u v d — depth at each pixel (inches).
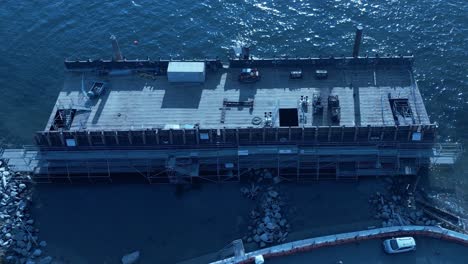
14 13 5231.3
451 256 3009.4
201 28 4963.1
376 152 3545.8
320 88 3833.7
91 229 3489.2
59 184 3767.2
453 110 4146.2
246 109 3718.0
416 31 4808.1
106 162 3683.6
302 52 4704.7
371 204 3506.4
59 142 3622.0
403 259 2999.5
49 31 5032.0
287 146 3582.7
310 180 3683.6
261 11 5093.5
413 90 3777.1
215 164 3686.0
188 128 3538.4
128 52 4771.2
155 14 5113.2
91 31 4995.1
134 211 3580.2
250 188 3654.0
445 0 5078.7
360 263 2989.7
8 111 4367.6
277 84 3887.8
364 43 4739.2
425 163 3607.3
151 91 3895.2
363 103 3705.7
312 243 3038.9
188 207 3582.7
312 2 5142.7
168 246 3371.1
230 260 3026.6
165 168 3676.2
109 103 3818.9
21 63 4763.8
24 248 3366.1
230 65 4042.8
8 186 3720.5
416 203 3491.6
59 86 4562.0
